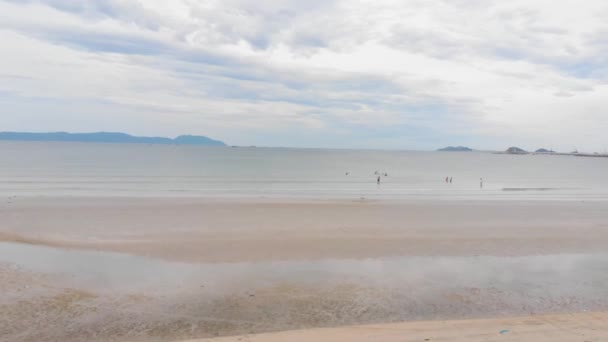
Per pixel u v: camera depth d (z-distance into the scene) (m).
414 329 6.47
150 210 20.14
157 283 9.35
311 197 30.66
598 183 55.38
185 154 130.12
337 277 10.02
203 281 9.55
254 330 6.94
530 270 10.88
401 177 62.31
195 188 38.34
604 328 6.39
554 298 8.71
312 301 8.36
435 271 10.68
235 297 8.52
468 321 6.95
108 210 19.89
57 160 79.38
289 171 68.44
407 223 17.80
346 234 15.17
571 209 23.48
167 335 6.71
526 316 7.33
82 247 12.64
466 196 34.44
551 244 14.05
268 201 25.19
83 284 9.18
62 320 7.21
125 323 7.15
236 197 28.78
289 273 10.30
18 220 16.92
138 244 13.12
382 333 6.26
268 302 8.27
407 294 8.87
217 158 108.12
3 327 6.88
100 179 45.12
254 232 15.26
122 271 10.26
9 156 89.00
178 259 11.44
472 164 124.00
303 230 15.78
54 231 14.87
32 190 33.00
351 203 24.75
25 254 11.67
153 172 57.69
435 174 72.50
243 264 11.03
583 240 14.74
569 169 103.38
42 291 8.62
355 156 170.50
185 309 7.83
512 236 15.27
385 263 11.41
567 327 6.45
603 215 21.14
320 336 6.14
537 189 43.56
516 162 151.25
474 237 15.02
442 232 15.88
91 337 6.61
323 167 84.19
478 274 10.45
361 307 8.07
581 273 10.66
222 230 15.55
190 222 17.09
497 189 43.34
